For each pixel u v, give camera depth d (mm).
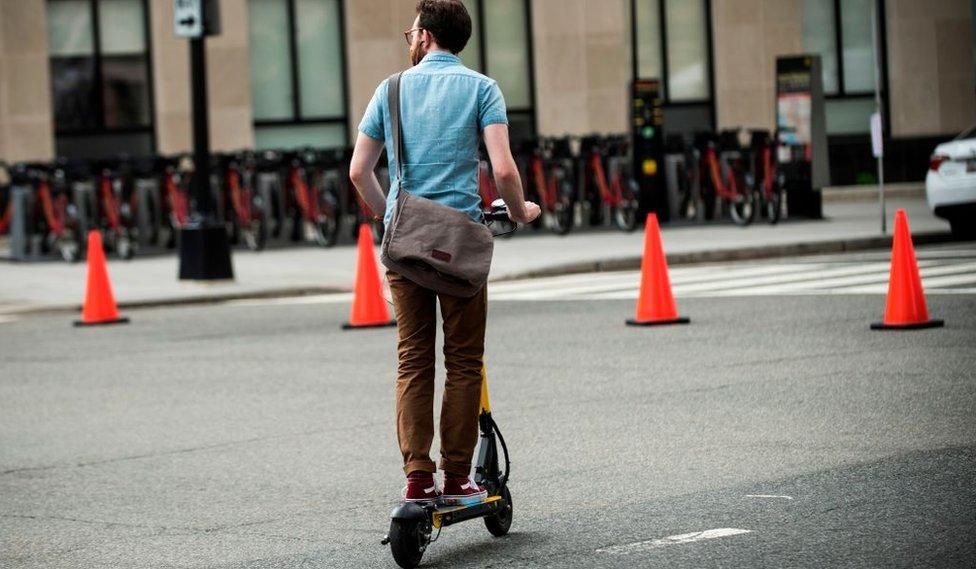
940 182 21672
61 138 30500
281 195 26484
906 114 34562
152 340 15406
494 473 6914
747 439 8953
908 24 34469
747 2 33469
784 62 27016
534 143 26922
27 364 13953
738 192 26250
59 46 30375
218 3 20172
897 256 13367
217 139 30531
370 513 7590
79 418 10891
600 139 27469
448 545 6832
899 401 9930
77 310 18766
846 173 34094
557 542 6770
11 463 9312
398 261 6469
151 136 30766
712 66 33938
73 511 7926
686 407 10141
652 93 27344
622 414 10008
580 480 8078
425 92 6574
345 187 26641
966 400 9859
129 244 25188
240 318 17109
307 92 31859
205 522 7543
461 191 6566
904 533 6547
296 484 8352
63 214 25281
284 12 31641
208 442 9734
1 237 28469
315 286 19828
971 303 14773
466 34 6715
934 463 8000
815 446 8641
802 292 16750
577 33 32312
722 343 13094
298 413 10672
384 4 31422
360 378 12211
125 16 30594
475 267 6453
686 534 6766
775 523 6863
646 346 13180
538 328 14844
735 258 21891
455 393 6617
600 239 25219
